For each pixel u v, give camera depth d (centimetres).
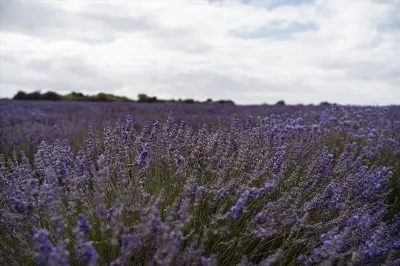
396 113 853
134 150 331
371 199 313
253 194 230
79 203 258
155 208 194
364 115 791
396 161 468
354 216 254
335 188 304
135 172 296
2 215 208
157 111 973
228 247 228
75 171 272
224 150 355
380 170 352
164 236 183
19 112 1025
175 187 287
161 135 347
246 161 320
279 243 259
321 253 210
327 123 637
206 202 280
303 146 408
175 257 197
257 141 369
